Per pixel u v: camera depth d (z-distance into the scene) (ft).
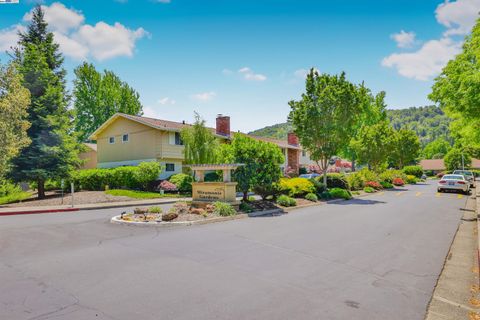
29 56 77.77
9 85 59.67
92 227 35.58
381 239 29.14
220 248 25.76
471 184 107.04
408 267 21.09
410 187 107.86
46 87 77.15
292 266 21.09
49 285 17.58
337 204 57.77
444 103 43.34
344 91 71.31
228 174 46.65
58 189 93.97
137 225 36.04
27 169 72.69
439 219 40.73
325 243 27.50
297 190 59.62
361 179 91.56
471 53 40.01
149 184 84.94
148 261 22.16
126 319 13.58
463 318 14.06
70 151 79.00
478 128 43.47
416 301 15.74
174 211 41.42
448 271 20.75
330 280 18.51
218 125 112.37
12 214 49.08
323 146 73.05
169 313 14.17
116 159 106.42
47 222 39.45
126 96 169.07
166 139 94.73
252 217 42.27
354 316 14.02
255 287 17.31
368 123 152.87
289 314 14.14
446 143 352.08
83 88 157.07
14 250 25.43
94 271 19.99
